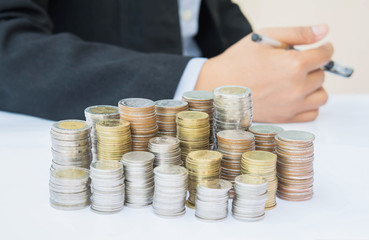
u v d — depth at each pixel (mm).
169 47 1916
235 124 1088
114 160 924
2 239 760
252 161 899
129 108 1001
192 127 1004
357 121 1454
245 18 2211
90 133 1021
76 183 871
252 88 1378
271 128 1069
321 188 977
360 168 1075
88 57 1431
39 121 1423
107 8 1873
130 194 902
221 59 1427
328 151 1174
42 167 1071
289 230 799
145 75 1351
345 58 3742
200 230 801
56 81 1376
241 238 769
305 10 3812
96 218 846
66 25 1864
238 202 840
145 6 1850
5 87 1423
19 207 880
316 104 1422
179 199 858
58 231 790
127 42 1888
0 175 1023
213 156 938
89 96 1365
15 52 1425
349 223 825
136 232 790
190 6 1977
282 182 936
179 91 1375
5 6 1525
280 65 1348
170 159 965
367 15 3738
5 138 1256
